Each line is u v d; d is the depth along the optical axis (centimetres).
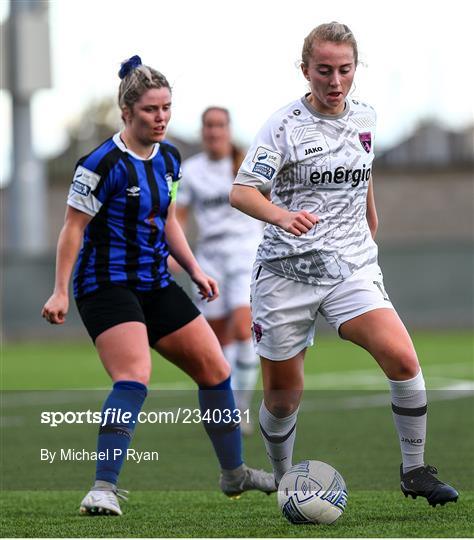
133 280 2022
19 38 7706
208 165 3409
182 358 2066
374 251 1916
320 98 1817
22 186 7906
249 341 3216
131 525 1820
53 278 7512
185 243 2156
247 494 2198
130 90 1978
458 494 1931
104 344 1992
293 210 1886
